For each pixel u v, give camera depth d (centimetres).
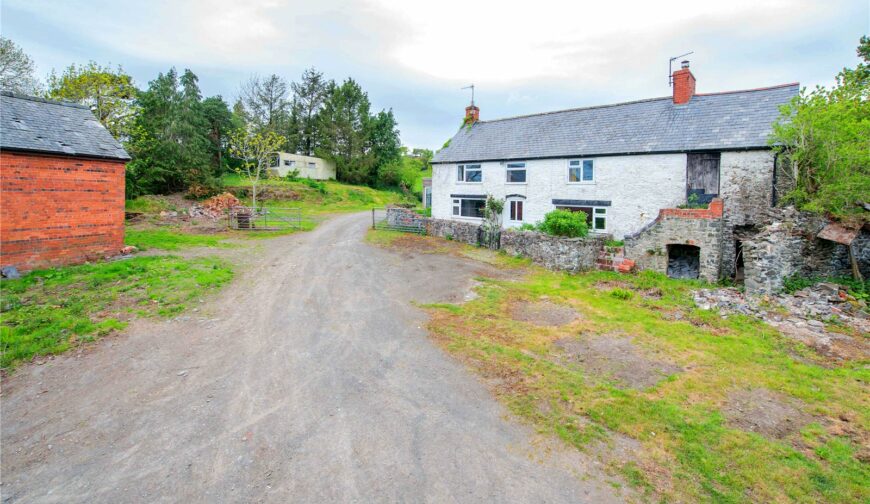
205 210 3166
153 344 890
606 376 780
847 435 604
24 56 3272
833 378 774
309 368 805
